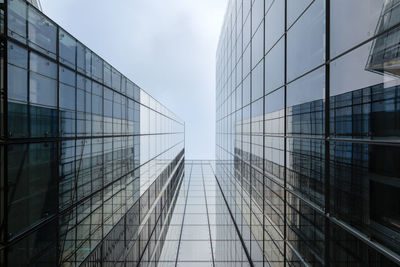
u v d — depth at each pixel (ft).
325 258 16.58
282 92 25.67
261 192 33.71
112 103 33.88
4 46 14.75
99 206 29.22
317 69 17.95
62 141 21.52
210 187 98.99
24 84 16.56
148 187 52.26
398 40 10.27
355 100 13.46
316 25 18.13
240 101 51.08
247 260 39.78
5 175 14.84
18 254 15.89
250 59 41.73
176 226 71.05
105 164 31.24
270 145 29.99
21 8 16.25
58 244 20.61
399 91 10.25
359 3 13.06
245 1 46.21
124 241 37.01
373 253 11.79
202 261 60.90
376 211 11.68
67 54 22.48
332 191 15.94
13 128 15.48
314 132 18.51
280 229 26.00
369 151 12.25
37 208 17.90
